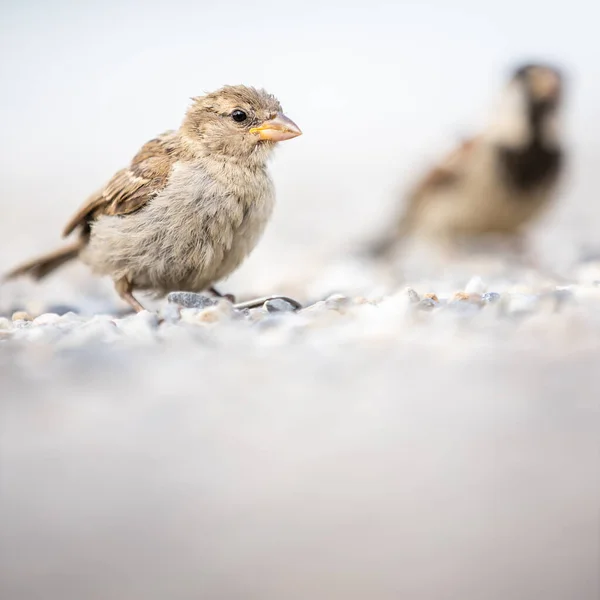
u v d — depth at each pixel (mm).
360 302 12031
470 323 10672
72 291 17734
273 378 9094
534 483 6629
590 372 8875
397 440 7422
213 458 7215
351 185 34781
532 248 20375
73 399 8617
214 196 12102
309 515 6297
